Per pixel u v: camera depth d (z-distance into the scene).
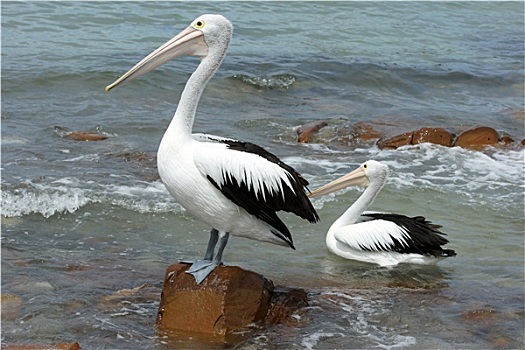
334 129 18.98
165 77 22.95
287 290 10.74
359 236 12.16
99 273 11.15
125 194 14.32
